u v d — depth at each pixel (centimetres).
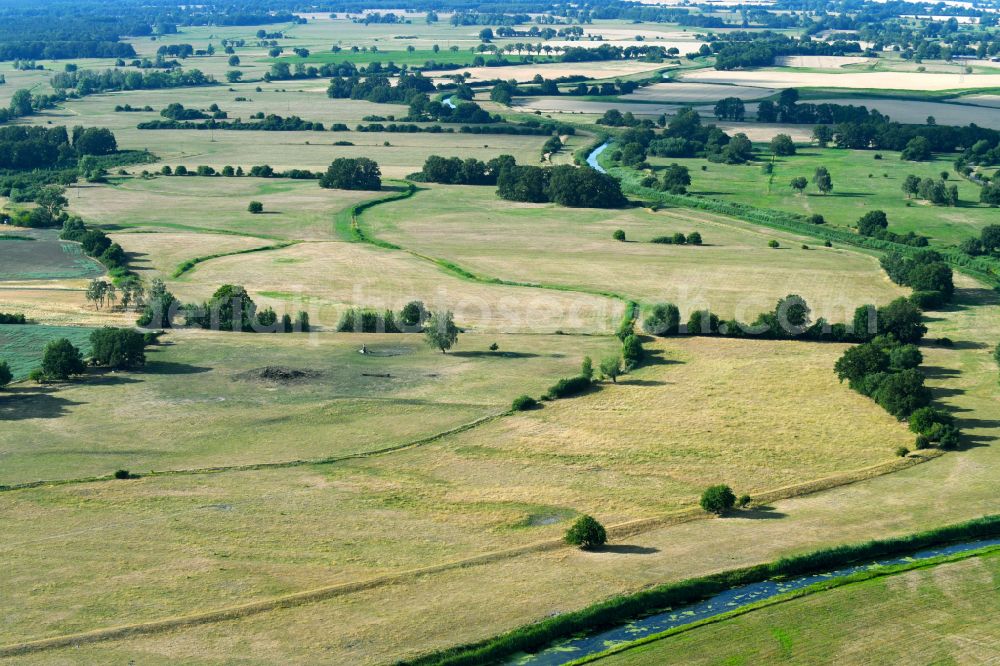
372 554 11925
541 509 13038
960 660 10219
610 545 12212
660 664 10206
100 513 12838
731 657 10288
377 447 14888
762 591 11475
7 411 16100
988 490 13500
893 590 11394
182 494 13362
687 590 11338
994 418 15838
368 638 10394
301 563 11725
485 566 11694
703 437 15238
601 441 15088
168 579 11381
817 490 13612
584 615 10831
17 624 10562
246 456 14550
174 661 10019
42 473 13925
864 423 15750
